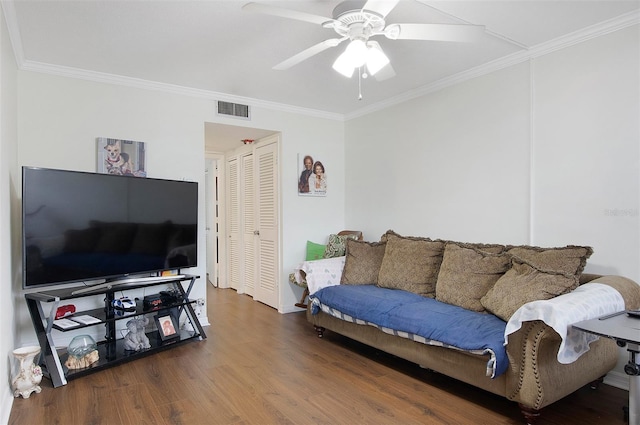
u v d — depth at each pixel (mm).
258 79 3551
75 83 3262
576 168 2705
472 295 2717
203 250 3916
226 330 3779
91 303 3338
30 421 2098
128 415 2160
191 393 2424
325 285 3613
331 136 4805
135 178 3148
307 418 2135
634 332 1578
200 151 3871
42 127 3119
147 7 2277
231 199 5898
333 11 2096
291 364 2912
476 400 2350
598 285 2162
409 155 3979
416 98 3891
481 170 3305
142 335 3137
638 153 2420
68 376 2578
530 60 2945
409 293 3154
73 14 2350
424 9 2312
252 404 2287
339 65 2166
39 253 2605
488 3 2266
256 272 5062
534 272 2371
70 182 2771
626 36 2459
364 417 2146
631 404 1695
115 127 3432
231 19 2432
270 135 4645
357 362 2963
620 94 2492
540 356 1957
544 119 2877
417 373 2756
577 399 2352
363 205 4582
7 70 2414
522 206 3018
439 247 3268
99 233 2920
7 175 2410
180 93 3766
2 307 2143
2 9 2145
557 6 2314
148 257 3217
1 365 2078
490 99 3232
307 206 4629
